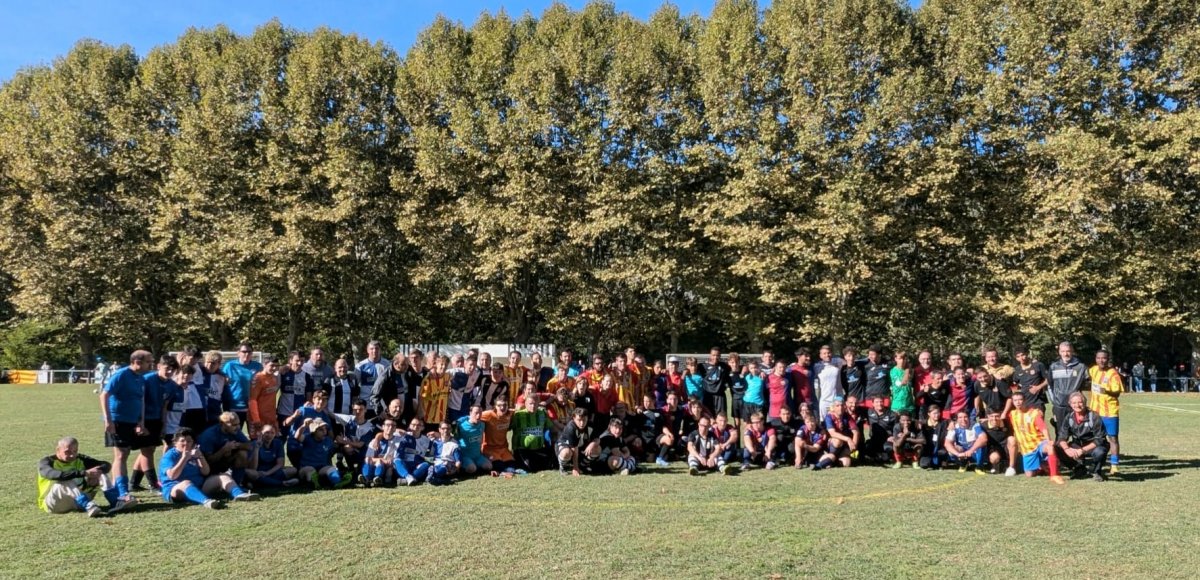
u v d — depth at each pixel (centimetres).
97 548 752
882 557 720
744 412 1404
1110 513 913
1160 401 2764
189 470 991
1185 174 2889
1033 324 2862
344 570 680
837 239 2750
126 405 969
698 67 3045
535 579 654
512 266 2991
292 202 3178
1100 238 2941
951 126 2861
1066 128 2759
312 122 3203
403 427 1214
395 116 3275
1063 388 1248
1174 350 4644
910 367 1373
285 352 4175
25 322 4944
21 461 1296
